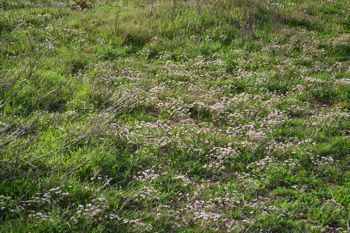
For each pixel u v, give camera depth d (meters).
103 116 8.31
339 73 13.21
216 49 14.46
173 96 10.56
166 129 8.69
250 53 14.30
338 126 9.81
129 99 9.77
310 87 11.97
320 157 8.60
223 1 18.41
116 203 6.35
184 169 7.71
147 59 13.41
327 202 7.09
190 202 6.75
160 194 6.80
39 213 5.58
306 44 15.62
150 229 5.80
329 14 20.33
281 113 10.14
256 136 8.84
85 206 6.16
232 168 7.97
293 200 7.24
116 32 14.71
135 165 7.40
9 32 13.77
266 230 6.32
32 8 16.91
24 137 7.59
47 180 6.32
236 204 6.84
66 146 7.43
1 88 9.06
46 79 10.31
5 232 5.25
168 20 16.14
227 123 9.62
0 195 5.81
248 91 11.45
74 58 12.27
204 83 11.63
